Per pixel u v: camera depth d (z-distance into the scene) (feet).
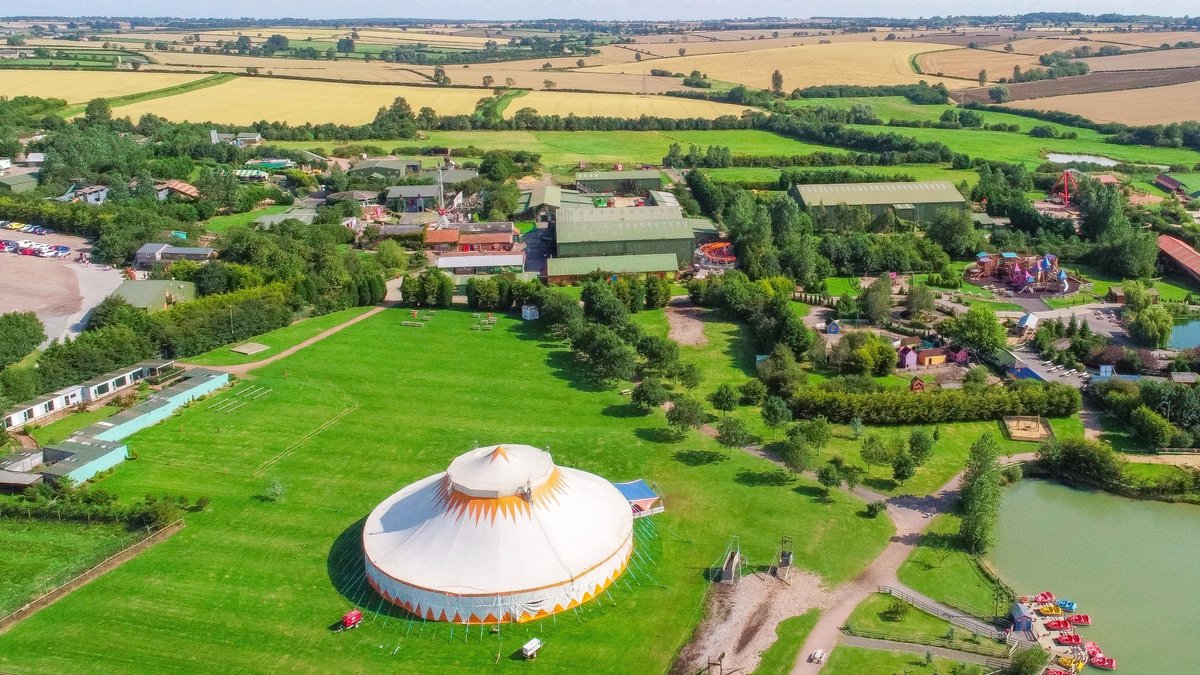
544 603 273.54
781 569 294.66
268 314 526.16
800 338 475.72
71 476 346.95
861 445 384.47
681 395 412.36
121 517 327.26
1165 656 258.16
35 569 297.94
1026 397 408.26
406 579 276.62
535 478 297.12
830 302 573.74
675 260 650.43
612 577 290.35
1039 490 354.74
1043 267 602.03
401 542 293.64
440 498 300.81
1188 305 562.25
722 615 275.18
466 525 287.07
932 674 248.52
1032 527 328.08
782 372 432.66
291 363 479.82
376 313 567.18
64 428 403.95
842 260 652.48
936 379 456.86
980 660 254.88
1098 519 333.62
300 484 352.69
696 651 259.60
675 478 357.00
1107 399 413.80
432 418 412.57
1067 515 336.29
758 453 379.55
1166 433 375.25
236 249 638.12
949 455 377.30
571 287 628.28
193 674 249.75
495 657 257.96
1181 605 281.74
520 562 278.87
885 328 528.63
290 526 323.37
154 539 314.55
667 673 251.19
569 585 275.59
